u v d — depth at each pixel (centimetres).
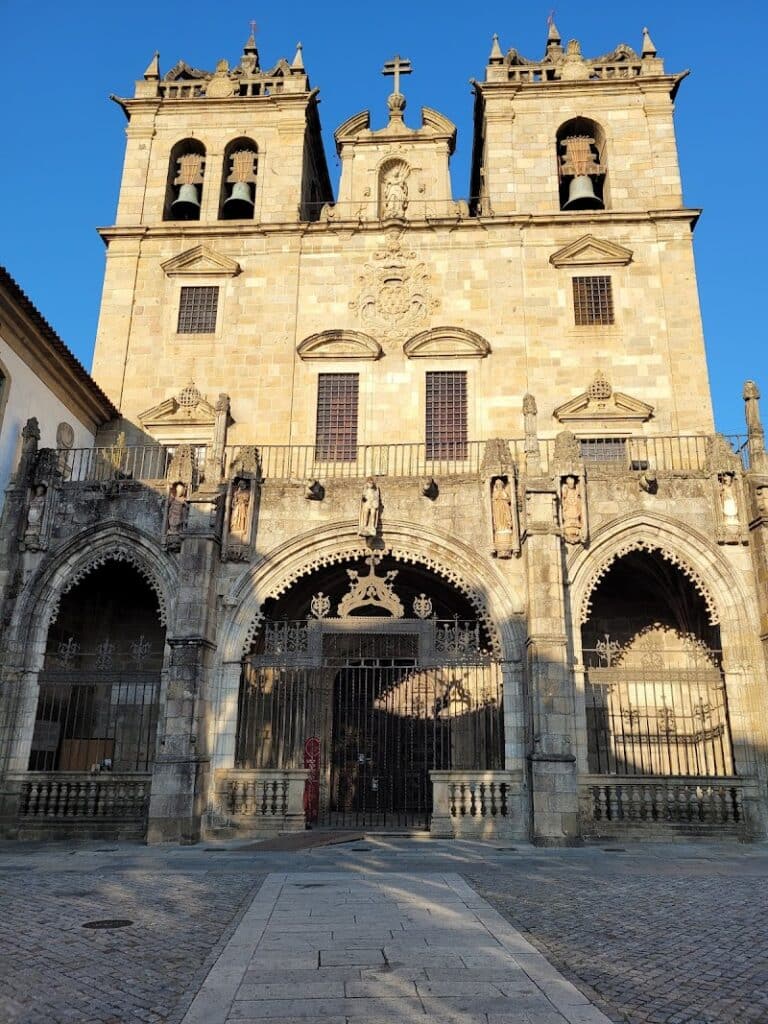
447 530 2286
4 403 2394
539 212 3259
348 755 2748
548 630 2067
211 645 2192
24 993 779
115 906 1189
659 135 3331
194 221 3353
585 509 2245
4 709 2184
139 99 3519
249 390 3067
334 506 2339
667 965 875
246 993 761
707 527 2242
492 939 967
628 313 3073
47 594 2302
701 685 2455
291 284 3191
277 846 1880
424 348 3056
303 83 3509
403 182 3378
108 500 2356
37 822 2105
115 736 2488
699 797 2067
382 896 1252
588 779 2092
